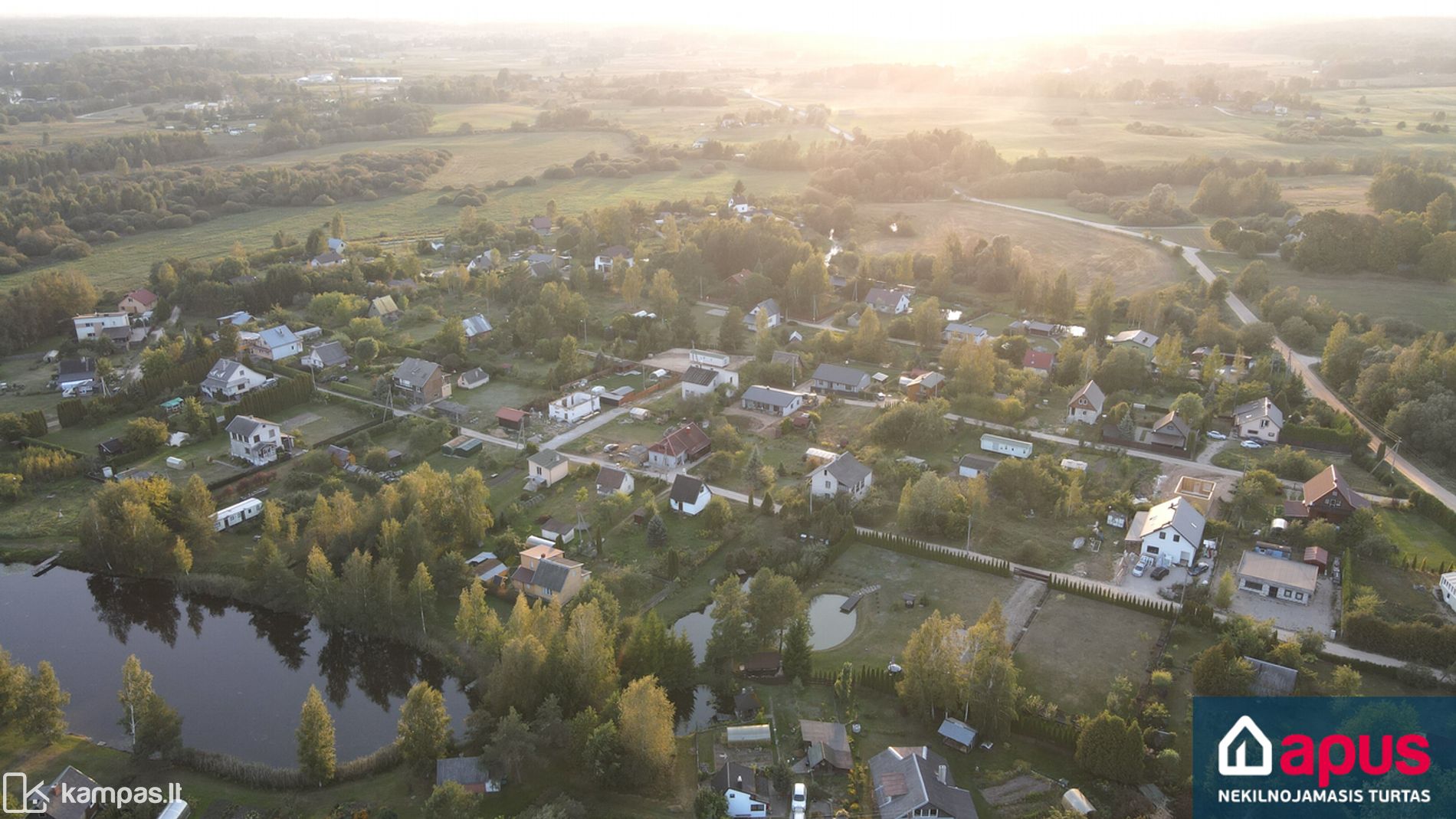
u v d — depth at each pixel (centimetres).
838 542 11088
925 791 6981
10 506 12231
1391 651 9019
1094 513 11725
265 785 7756
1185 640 9312
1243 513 11619
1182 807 7238
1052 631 9525
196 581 10650
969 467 12825
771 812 7344
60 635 10056
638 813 7375
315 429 14500
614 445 13850
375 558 10588
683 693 8881
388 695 9256
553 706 7906
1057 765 7794
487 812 7381
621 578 10125
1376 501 12075
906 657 8369
